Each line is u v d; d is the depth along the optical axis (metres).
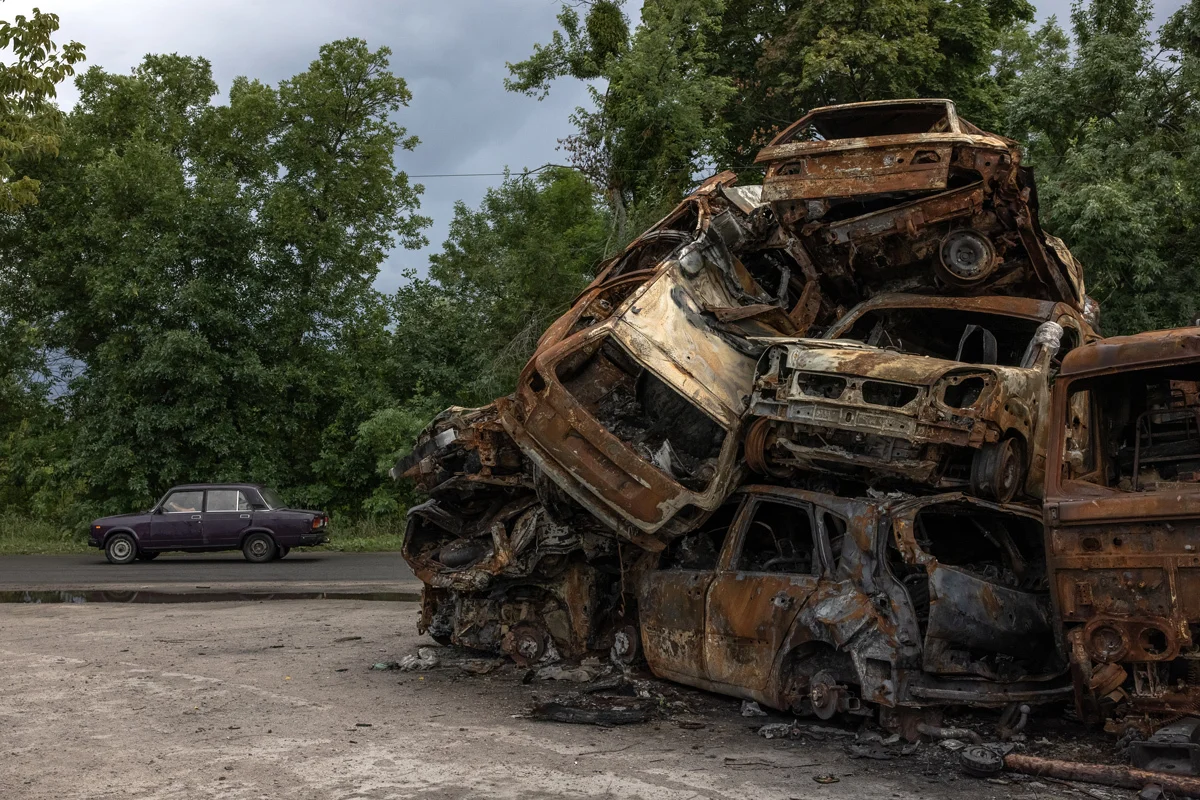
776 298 9.48
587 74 30.52
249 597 15.84
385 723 7.00
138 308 28.33
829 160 8.83
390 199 33.22
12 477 32.91
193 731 6.78
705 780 5.48
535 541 9.04
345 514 30.33
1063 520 5.76
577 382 9.09
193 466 28.48
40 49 22.20
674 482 7.82
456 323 30.66
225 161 32.94
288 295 29.95
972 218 8.76
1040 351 7.70
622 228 27.55
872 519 6.36
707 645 7.18
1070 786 5.33
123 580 18.69
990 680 6.20
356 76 32.50
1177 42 21.27
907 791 5.25
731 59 32.19
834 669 6.55
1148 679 5.53
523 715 7.23
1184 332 5.66
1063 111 21.56
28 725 7.00
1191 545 5.31
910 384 6.94
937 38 29.06
